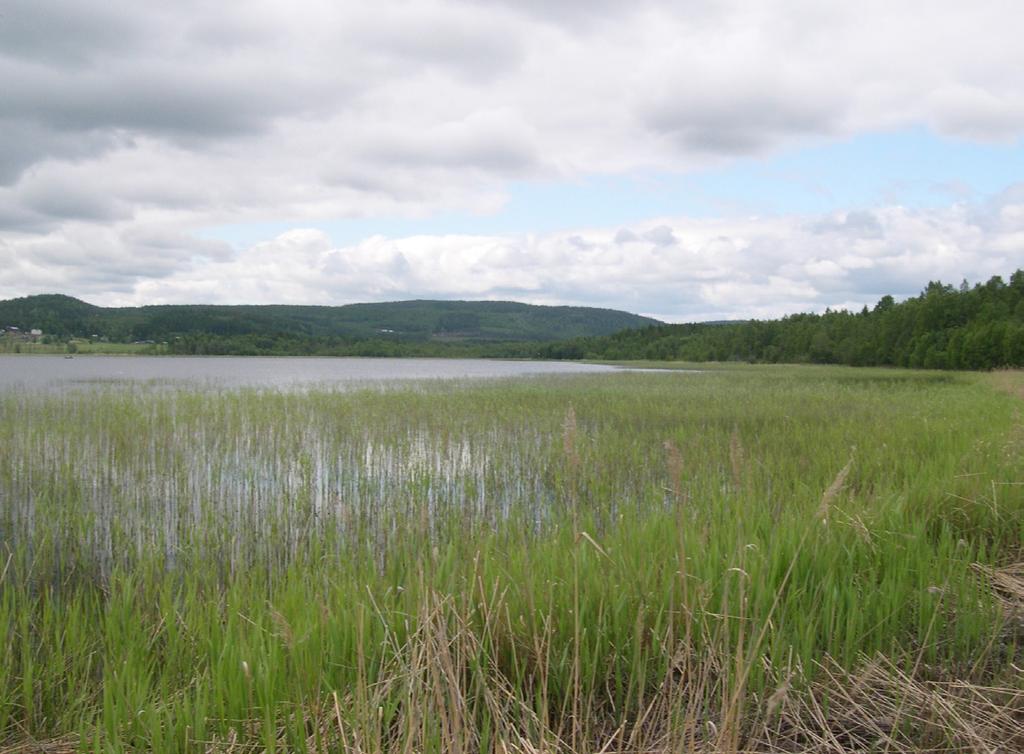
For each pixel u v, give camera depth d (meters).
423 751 2.85
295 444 13.59
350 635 3.79
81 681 4.09
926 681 3.72
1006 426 12.63
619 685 3.58
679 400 22.06
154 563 6.27
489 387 30.50
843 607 4.31
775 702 3.05
